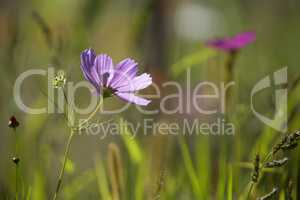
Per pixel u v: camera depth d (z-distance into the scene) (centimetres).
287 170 193
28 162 208
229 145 205
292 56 297
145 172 204
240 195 199
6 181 208
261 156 196
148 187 204
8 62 222
